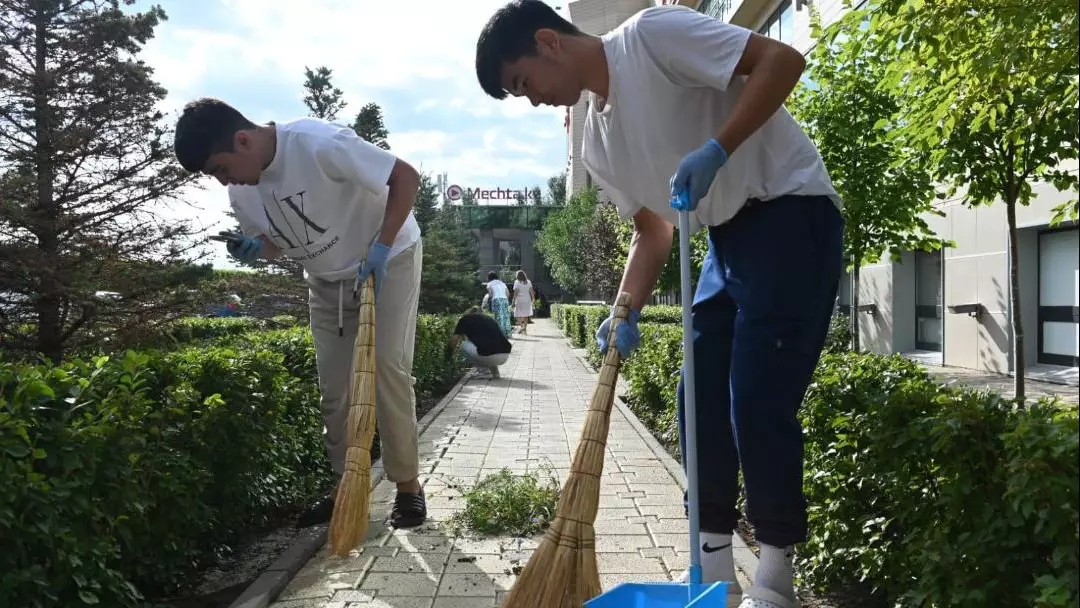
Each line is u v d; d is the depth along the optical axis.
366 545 3.88
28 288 6.43
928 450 2.32
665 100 2.46
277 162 3.54
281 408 4.34
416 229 4.06
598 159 2.77
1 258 6.27
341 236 3.77
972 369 12.10
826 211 2.44
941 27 3.23
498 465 5.82
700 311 2.67
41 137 6.58
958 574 2.08
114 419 2.80
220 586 3.47
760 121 2.27
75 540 2.46
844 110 6.28
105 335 6.79
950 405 2.28
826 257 2.42
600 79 2.54
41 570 2.31
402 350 3.97
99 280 6.76
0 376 2.44
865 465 2.82
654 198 2.69
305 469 5.10
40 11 6.50
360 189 3.69
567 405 9.29
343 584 3.36
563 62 2.51
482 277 52.28
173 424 3.31
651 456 6.02
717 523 2.63
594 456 2.46
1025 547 1.98
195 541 3.49
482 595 3.23
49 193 6.68
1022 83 3.50
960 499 2.18
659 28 2.38
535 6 2.54
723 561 2.62
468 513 4.27
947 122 3.86
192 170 3.55
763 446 2.33
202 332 9.88
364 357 3.47
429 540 3.95
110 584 2.63
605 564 3.63
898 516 2.62
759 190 2.42
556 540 2.42
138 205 7.05
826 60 6.49
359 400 3.39
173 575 3.26
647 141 2.53
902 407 2.53
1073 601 1.71
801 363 2.38
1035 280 11.10
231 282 8.18
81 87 6.75
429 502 4.71
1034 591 1.91
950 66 3.59
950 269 12.62
